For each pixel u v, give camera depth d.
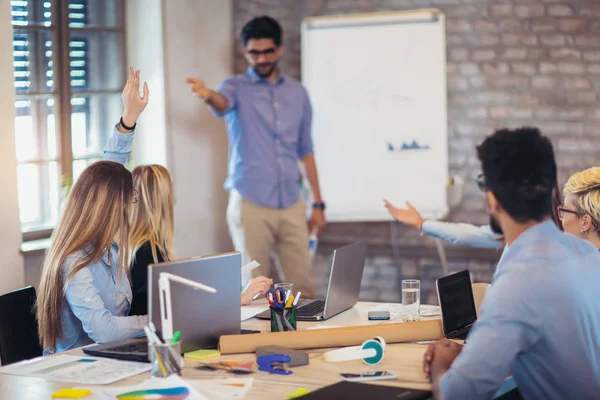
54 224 4.75
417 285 2.79
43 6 4.64
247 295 3.05
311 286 5.08
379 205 5.48
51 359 2.40
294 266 5.06
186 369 2.25
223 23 5.57
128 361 2.36
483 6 5.47
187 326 2.36
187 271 2.32
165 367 2.14
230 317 2.49
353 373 2.19
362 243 3.11
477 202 5.55
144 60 5.19
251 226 4.96
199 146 5.43
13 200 4.07
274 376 2.18
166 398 1.96
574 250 1.99
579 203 2.77
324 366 2.28
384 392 1.98
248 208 4.97
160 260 3.03
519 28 5.45
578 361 1.91
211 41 5.49
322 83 5.48
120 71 5.18
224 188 5.41
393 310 3.04
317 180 5.26
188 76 5.33
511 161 1.95
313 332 2.46
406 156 5.43
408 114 5.41
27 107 4.57
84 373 2.24
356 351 2.31
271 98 5.01
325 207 5.34
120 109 5.18
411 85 5.40
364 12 5.62
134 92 3.33
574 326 1.90
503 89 5.49
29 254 4.28
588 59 5.39
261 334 2.44
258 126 4.98
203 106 5.44
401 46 5.39
